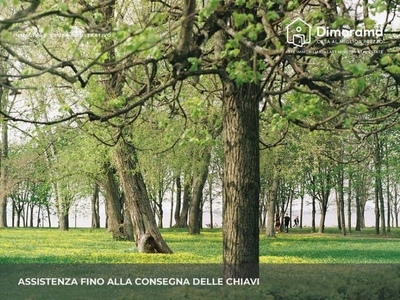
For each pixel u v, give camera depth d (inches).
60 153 1640.0
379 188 2262.6
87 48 837.2
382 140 1822.1
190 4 391.9
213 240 1736.0
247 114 502.9
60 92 981.2
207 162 1849.2
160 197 2876.5
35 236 1931.6
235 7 444.1
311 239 1910.7
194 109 503.8
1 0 342.3
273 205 2028.8
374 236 2214.6
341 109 404.2
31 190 3137.3
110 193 1731.1
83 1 559.2
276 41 424.8
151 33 341.7
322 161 1798.7
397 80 470.9
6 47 349.7
